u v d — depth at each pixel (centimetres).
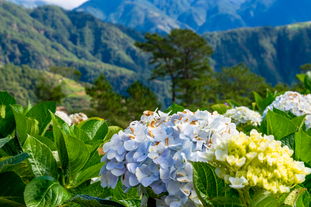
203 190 107
